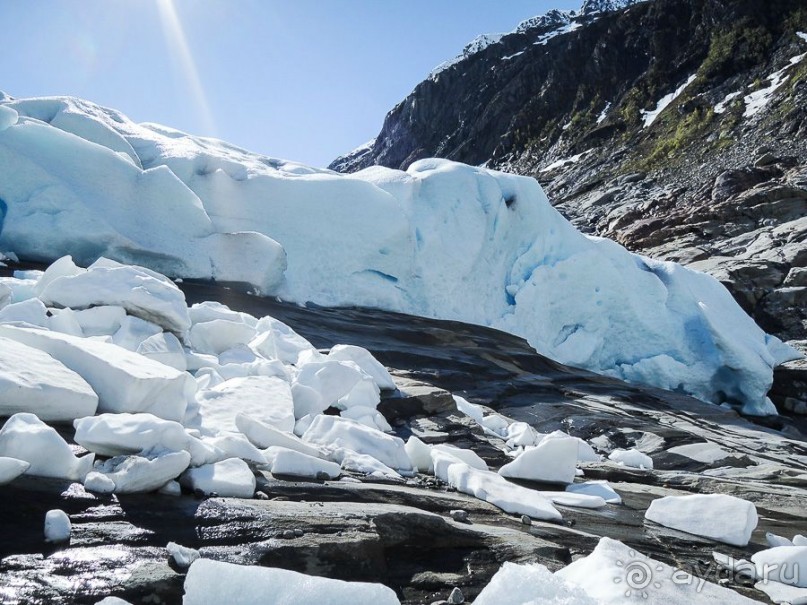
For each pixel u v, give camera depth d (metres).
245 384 6.82
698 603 3.34
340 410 8.26
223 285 14.99
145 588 2.88
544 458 7.14
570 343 20.25
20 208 13.52
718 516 5.66
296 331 13.52
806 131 55.19
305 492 4.61
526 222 20.92
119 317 7.53
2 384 4.33
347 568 3.48
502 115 119.81
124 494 3.82
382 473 5.75
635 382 20.42
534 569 2.99
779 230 34.41
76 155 14.32
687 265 32.50
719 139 64.81
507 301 19.94
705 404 16.30
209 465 4.36
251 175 17.30
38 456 3.77
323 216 17.22
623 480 8.83
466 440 9.04
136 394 5.02
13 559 2.94
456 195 19.84
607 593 3.29
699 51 97.50
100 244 13.59
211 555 3.23
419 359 13.96
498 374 14.59
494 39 156.00
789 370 21.45
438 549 4.04
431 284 18.30
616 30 113.56
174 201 14.73
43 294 7.66
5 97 16.50
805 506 8.09
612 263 20.91
